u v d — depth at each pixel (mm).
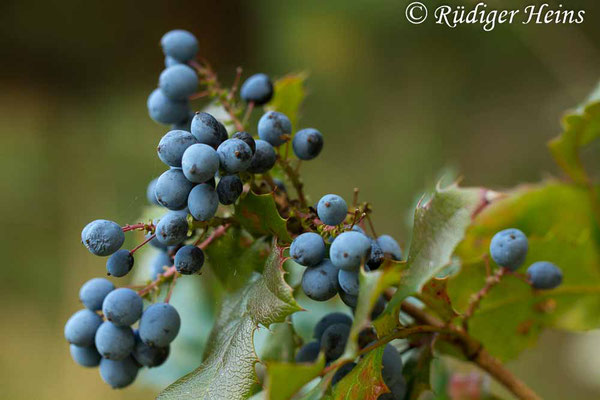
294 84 442
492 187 1089
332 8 1284
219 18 1583
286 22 1320
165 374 466
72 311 1281
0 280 1347
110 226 367
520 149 1155
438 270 349
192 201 360
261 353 410
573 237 454
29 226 1431
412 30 1237
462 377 441
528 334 439
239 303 379
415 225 358
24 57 1653
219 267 393
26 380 1157
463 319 392
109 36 1654
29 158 1534
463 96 1225
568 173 456
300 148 385
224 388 360
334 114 1287
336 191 1229
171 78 405
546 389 891
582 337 901
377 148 1244
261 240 387
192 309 475
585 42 880
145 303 442
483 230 448
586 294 436
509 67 1194
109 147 1523
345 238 351
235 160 359
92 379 1122
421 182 1187
